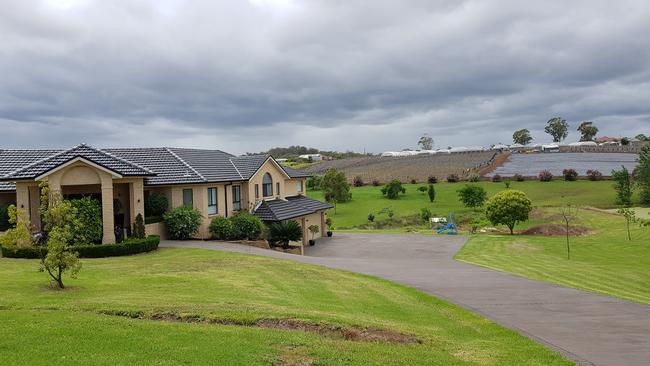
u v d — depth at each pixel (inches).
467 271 953.5
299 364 361.4
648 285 839.7
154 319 477.4
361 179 3703.3
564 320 571.8
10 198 1224.8
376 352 403.9
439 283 811.4
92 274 761.0
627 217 1640.0
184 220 1298.0
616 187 2458.2
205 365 346.0
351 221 2431.1
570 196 2728.8
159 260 940.0
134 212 1163.9
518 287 778.2
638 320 572.1
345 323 486.9
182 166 1423.5
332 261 1056.8
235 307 526.9
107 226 1088.2
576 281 864.3
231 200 1497.3
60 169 1070.4
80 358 350.3
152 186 1282.0
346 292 698.2
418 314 589.9
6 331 409.7
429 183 3459.6
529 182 3245.6
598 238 1660.9
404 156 5374.0
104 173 1090.1
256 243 1309.1
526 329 531.2
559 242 1568.7
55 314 472.7
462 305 649.6
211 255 1011.9
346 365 365.7
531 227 1987.0
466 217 2337.6
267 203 1596.9
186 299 563.2
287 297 630.5
